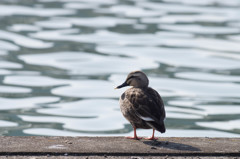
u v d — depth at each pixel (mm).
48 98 15438
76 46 21688
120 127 13195
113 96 15766
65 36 23406
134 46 21906
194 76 17922
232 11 30156
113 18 27469
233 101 15445
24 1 31859
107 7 30672
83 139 8352
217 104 15141
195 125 13414
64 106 14742
